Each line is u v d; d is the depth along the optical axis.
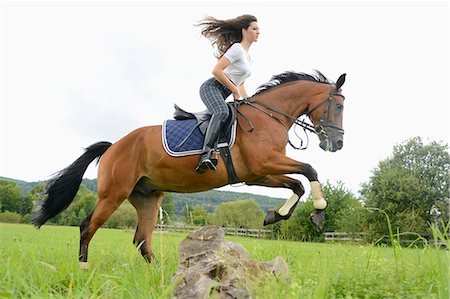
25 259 4.75
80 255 5.88
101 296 3.38
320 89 6.21
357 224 30.64
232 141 5.75
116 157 6.09
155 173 6.02
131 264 4.06
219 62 5.95
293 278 3.65
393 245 3.98
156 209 6.47
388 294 3.33
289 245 8.12
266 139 5.75
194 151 5.80
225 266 3.57
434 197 35.00
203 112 6.08
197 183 5.94
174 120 6.13
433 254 4.06
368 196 36.69
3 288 3.27
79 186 6.54
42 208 6.48
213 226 3.95
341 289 3.66
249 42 6.36
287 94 6.13
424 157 37.22
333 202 33.31
